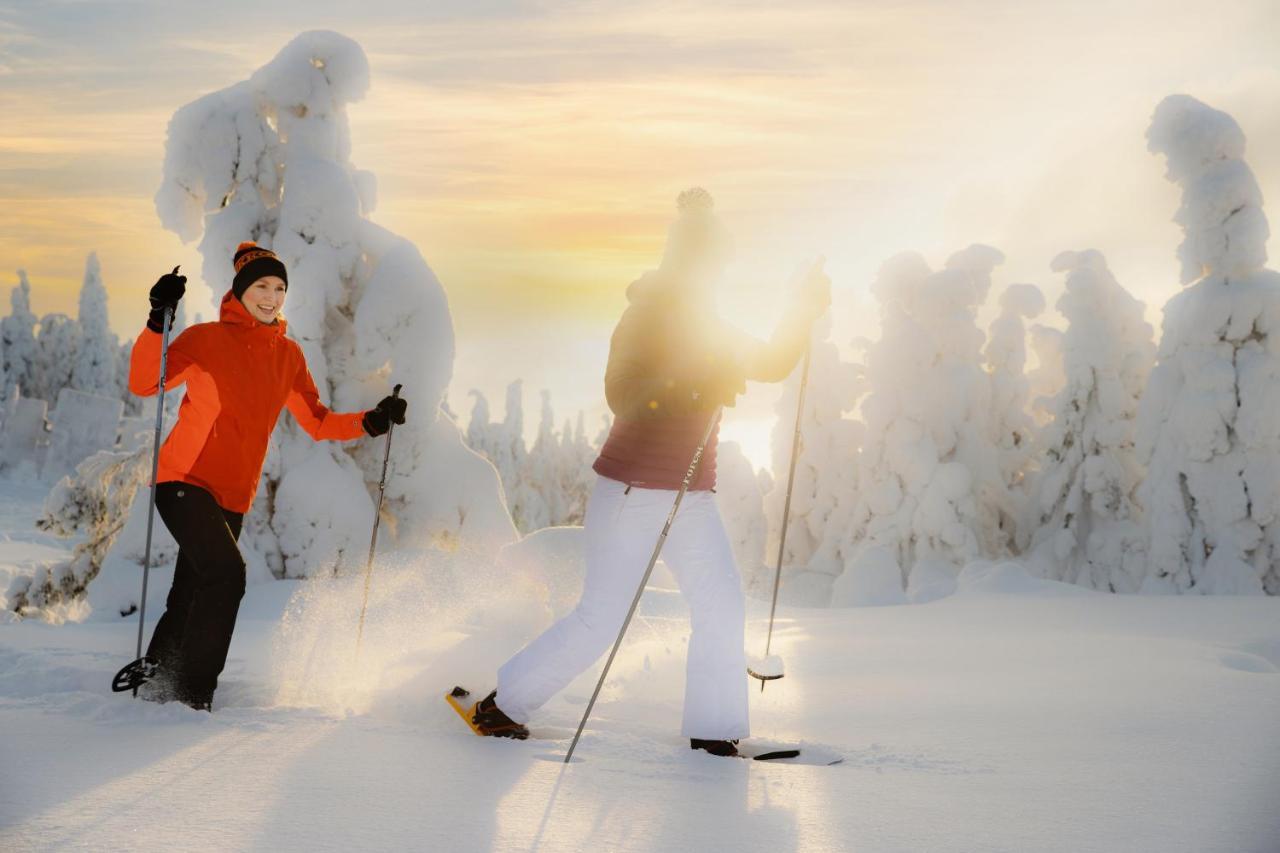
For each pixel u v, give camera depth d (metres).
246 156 10.73
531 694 3.55
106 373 52.97
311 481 10.39
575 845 2.22
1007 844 2.31
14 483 38.34
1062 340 16.23
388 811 2.40
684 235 3.66
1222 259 13.77
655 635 6.51
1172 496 14.06
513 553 7.76
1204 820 2.49
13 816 2.24
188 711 3.39
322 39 10.90
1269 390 13.44
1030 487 17.73
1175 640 6.49
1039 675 5.00
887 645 6.45
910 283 17.42
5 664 4.57
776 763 3.23
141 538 9.38
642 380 3.54
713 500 3.69
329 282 10.65
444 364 10.80
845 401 18.55
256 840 2.15
